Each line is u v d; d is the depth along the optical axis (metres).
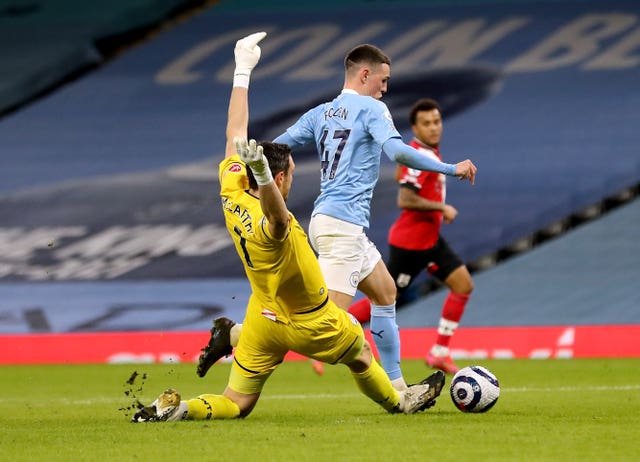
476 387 25.08
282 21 96.69
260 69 91.00
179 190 79.25
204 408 23.56
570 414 25.23
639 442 19.50
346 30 94.38
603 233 68.25
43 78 93.62
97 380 42.84
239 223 22.06
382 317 26.48
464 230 70.19
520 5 93.19
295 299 22.42
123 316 63.69
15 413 28.45
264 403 30.41
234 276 68.06
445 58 88.31
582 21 90.12
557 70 85.25
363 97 26.36
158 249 71.94
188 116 88.19
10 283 68.88
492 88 84.50
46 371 48.62
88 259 71.50
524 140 78.44
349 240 25.86
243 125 24.50
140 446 19.30
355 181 26.12
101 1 100.31
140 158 84.06
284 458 17.56
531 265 65.50
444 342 40.78
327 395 33.59
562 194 72.19
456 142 79.12
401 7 95.62
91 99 91.50
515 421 23.31
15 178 82.94
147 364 53.16
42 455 18.45
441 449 18.55
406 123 81.19
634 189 72.12
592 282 62.94
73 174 83.00
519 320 59.69
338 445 19.11
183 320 62.69
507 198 72.75
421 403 24.94
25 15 100.19
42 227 76.44
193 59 94.31
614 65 84.69
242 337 23.72
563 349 51.53
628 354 51.34
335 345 22.88
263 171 19.95
